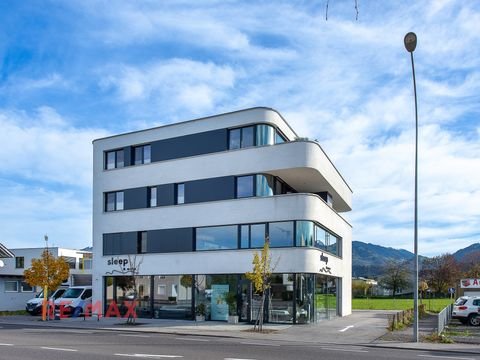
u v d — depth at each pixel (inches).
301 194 1066.1
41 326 994.1
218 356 543.5
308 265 1048.2
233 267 1106.7
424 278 3535.9
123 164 1317.7
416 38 769.6
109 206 1330.0
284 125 1213.1
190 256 1167.0
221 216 1138.0
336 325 1045.2
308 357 553.3
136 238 1258.6
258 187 1112.8
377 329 965.2
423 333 887.7
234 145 1159.0
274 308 1058.1
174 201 1211.2
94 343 669.3
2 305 1514.5
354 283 3801.7
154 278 1219.2
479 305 1113.4
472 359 551.5
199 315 1136.8
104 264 1304.1
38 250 1907.0
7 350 580.4
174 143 1232.2
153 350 593.6
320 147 1135.0
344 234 1483.8
